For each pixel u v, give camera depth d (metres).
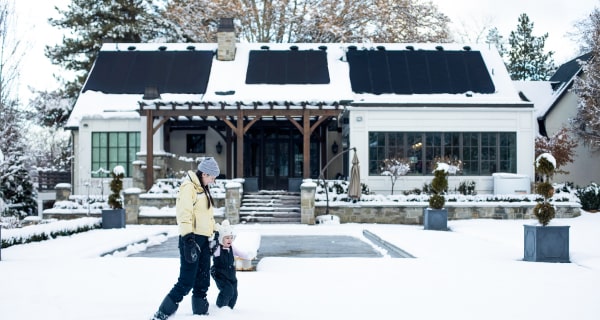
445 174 18.70
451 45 28.58
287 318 5.71
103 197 22.97
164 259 10.26
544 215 10.62
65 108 34.03
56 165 28.22
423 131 23.72
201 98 25.70
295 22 36.75
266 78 26.75
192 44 29.55
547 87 33.16
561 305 6.44
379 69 26.94
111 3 36.19
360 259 10.40
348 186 21.59
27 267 9.13
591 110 26.84
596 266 9.55
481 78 26.33
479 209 21.25
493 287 7.56
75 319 5.54
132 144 25.52
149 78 27.39
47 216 21.81
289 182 24.00
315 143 27.89
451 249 12.16
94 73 27.83
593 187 23.97
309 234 18.19
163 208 21.59
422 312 6.05
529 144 23.91
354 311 6.07
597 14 28.17
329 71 27.14
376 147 23.66
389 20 37.34
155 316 5.43
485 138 23.89
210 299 6.62
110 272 8.62
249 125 22.83
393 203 21.30
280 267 9.49
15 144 21.77
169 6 36.47
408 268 9.27
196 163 27.16
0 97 20.84
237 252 9.23
